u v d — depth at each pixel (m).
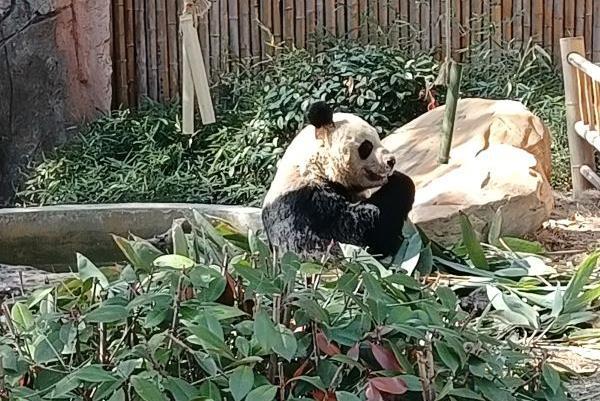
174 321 3.19
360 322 3.28
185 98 4.64
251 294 3.32
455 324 3.59
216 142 9.84
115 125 10.24
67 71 10.61
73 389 3.07
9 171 10.54
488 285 5.06
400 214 5.52
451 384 3.09
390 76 9.84
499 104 7.83
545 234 7.26
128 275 3.61
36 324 3.37
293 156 5.68
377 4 11.07
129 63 11.03
